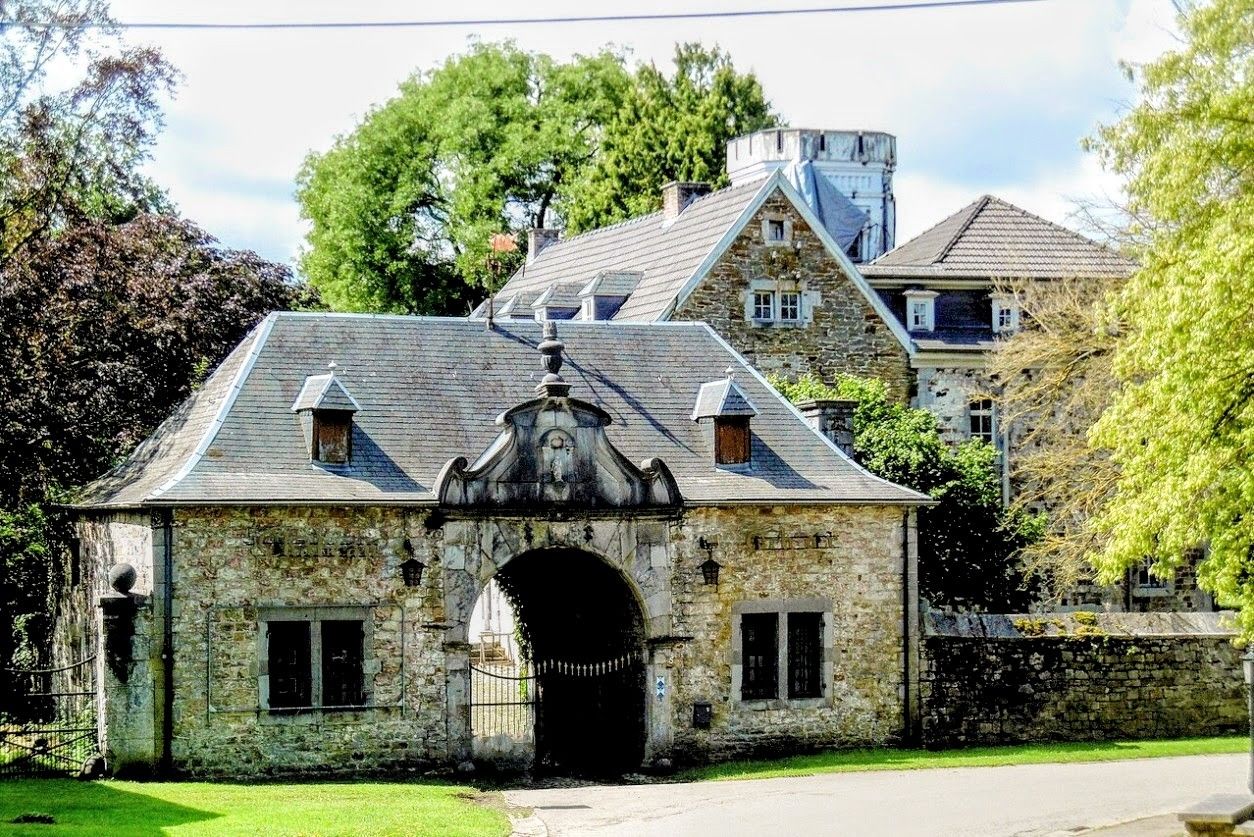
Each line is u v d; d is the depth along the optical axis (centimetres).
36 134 3562
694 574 3011
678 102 6188
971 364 4375
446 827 2244
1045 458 3922
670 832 2270
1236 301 2256
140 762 2703
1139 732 3325
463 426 3000
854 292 4284
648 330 3306
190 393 3553
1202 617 3391
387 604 2844
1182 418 2384
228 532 2762
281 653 2798
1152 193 2434
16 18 3547
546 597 3222
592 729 3192
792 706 3078
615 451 2939
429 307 5878
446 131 5750
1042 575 3856
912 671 3162
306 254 6097
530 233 5522
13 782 2602
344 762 2814
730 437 3097
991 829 2291
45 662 3538
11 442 3372
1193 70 2436
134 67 3659
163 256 3797
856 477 3153
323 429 2852
